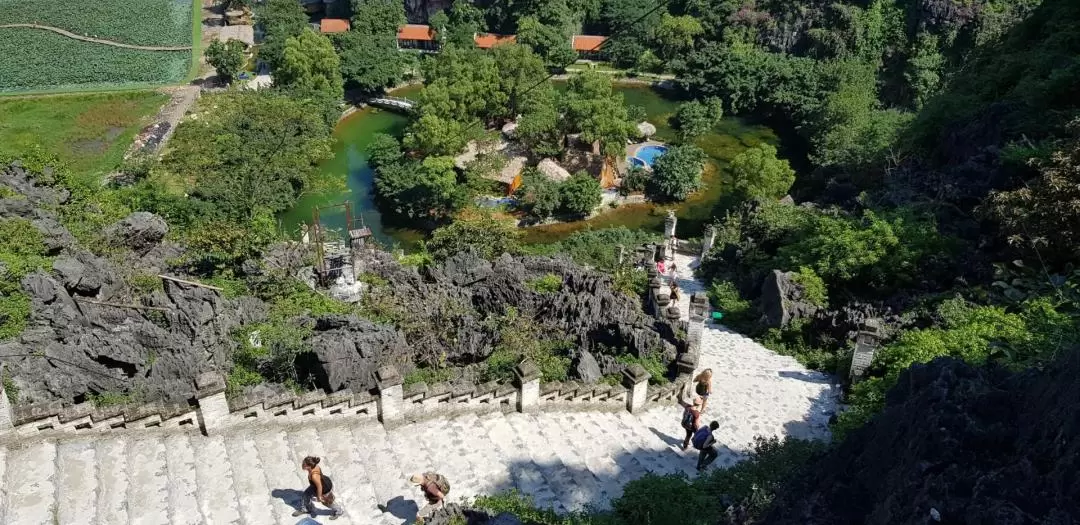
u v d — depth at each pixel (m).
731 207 72.50
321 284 35.38
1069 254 29.23
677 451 23.77
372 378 26.14
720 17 110.25
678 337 30.28
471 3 122.94
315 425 21.38
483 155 76.44
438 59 86.06
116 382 24.53
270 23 105.56
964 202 38.22
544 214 71.94
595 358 29.50
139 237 35.62
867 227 37.41
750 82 97.88
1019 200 30.48
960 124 48.44
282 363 26.81
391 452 20.89
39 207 35.22
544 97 83.94
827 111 80.75
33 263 28.25
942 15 95.19
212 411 19.94
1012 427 11.94
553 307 32.78
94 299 28.97
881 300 34.41
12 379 23.11
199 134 71.31
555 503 19.48
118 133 81.25
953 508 10.95
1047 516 10.13
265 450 20.09
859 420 23.58
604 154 76.81
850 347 31.64
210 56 96.50
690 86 103.06
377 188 75.62
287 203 68.38
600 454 22.56
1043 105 42.38
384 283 35.66
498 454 21.53
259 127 73.56
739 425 26.05
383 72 98.00
